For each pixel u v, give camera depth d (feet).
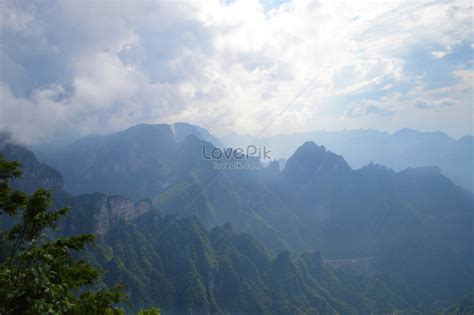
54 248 80.74
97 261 543.80
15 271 73.87
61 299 72.64
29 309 67.46
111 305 82.74
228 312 606.96
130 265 581.12
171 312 556.51
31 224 82.02
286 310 619.26
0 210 88.12
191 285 585.22
